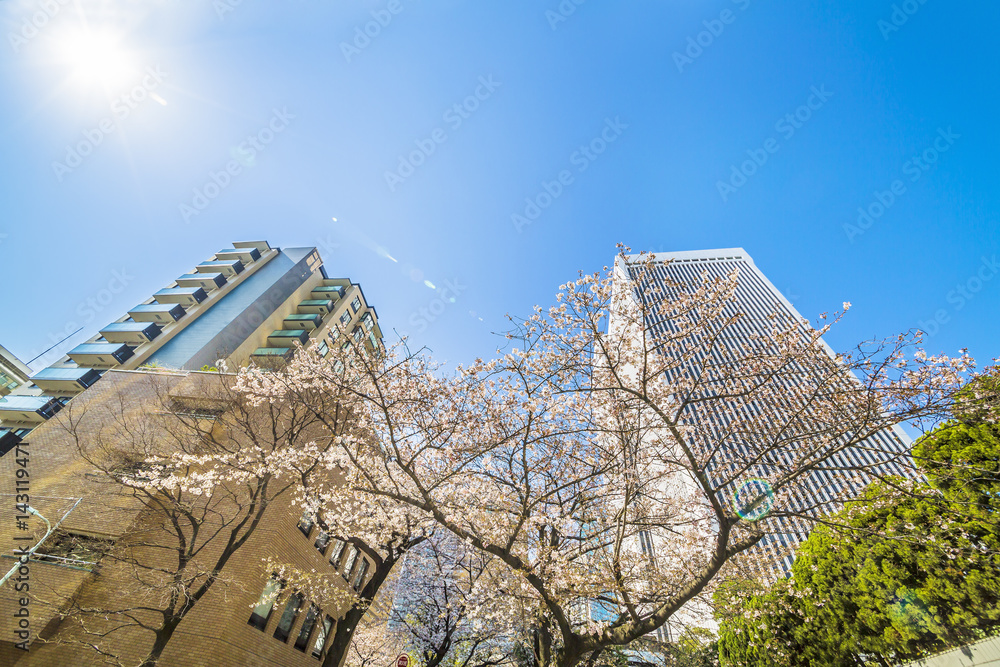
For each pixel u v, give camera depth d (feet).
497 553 28.19
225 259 224.53
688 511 38.06
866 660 60.39
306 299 222.89
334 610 65.98
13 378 189.16
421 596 54.65
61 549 53.72
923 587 49.85
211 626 48.11
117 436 64.64
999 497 37.70
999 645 45.37
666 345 34.96
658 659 59.82
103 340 172.96
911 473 31.89
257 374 44.16
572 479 38.96
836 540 35.96
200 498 57.98
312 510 41.63
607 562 31.86
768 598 47.01
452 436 36.17
